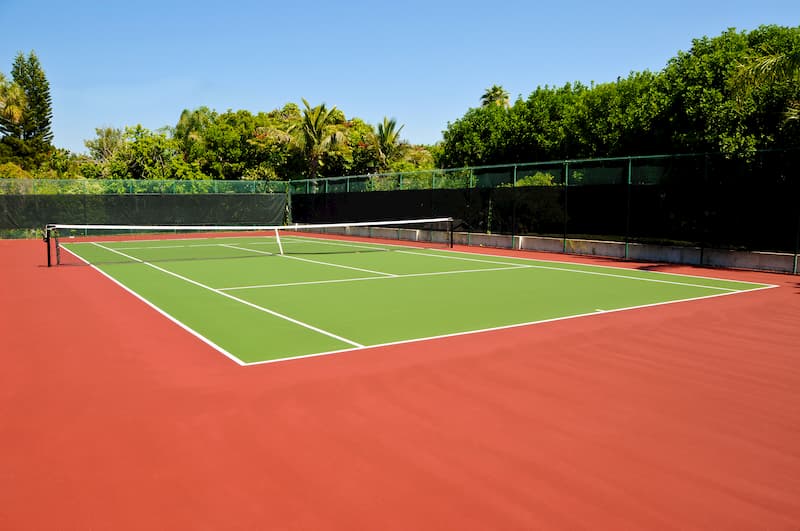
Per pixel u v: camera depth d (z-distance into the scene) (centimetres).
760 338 834
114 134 7306
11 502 389
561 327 898
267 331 877
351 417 535
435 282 1405
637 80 2677
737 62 1823
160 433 500
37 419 532
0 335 858
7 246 2556
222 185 3419
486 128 3366
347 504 385
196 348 778
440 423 521
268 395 593
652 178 1809
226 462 446
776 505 386
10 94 5516
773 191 1531
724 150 1752
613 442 482
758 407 563
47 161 5619
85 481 418
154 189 3244
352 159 4384
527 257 2008
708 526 361
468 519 367
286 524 362
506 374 663
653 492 402
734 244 1622
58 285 1363
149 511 377
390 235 2888
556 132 2998
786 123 1656
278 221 3600
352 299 1162
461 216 2503
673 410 554
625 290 1270
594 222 1989
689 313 1009
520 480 418
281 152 4500
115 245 2631
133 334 862
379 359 721
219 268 1712
